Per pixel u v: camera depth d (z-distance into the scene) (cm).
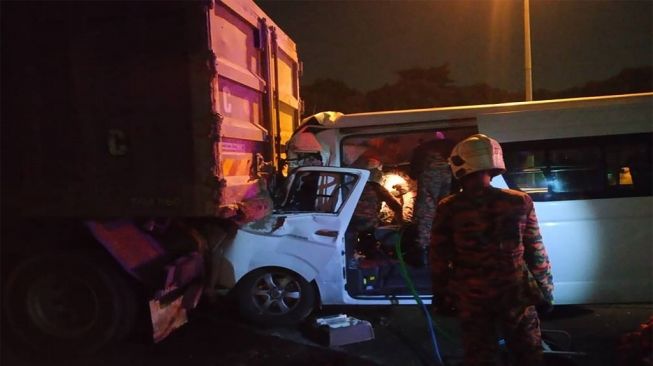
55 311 490
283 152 685
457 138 594
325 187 553
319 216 528
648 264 518
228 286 529
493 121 536
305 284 529
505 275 314
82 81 466
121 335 487
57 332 488
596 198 521
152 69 453
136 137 461
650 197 518
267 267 530
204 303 612
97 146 468
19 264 488
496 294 315
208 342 510
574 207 521
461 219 320
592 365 436
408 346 493
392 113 570
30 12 464
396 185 635
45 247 490
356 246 580
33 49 469
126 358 478
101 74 462
